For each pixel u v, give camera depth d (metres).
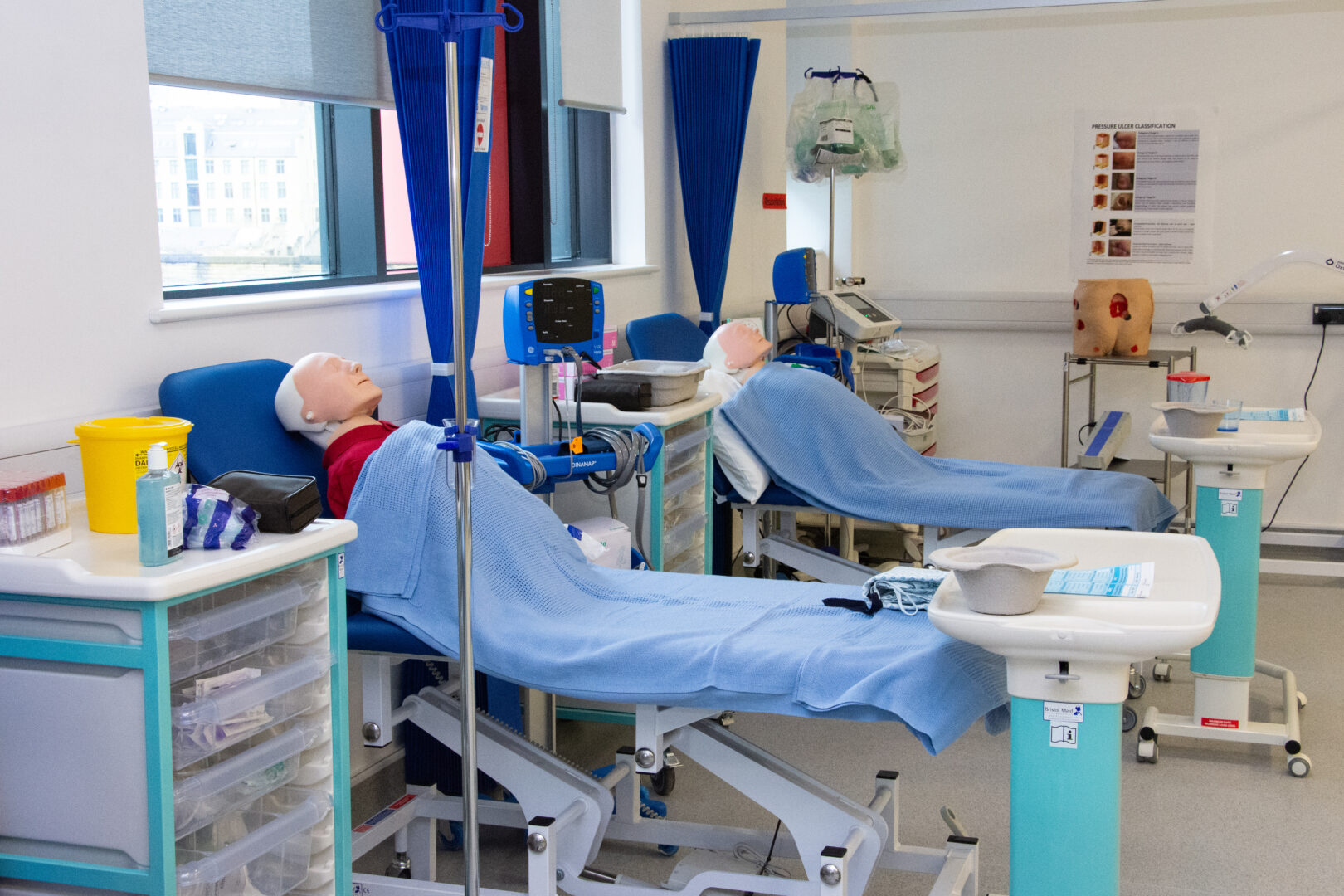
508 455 2.66
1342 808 3.03
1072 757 1.79
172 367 2.46
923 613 2.26
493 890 2.37
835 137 5.03
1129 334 5.32
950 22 6.02
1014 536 2.28
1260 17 5.58
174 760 1.67
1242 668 3.33
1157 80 5.77
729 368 4.05
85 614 1.64
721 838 2.61
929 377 5.82
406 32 2.90
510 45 4.34
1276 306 5.64
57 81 2.18
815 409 3.94
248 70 2.78
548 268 4.43
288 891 1.97
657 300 4.82
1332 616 4.67
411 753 2.91
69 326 2.23
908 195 6.22
